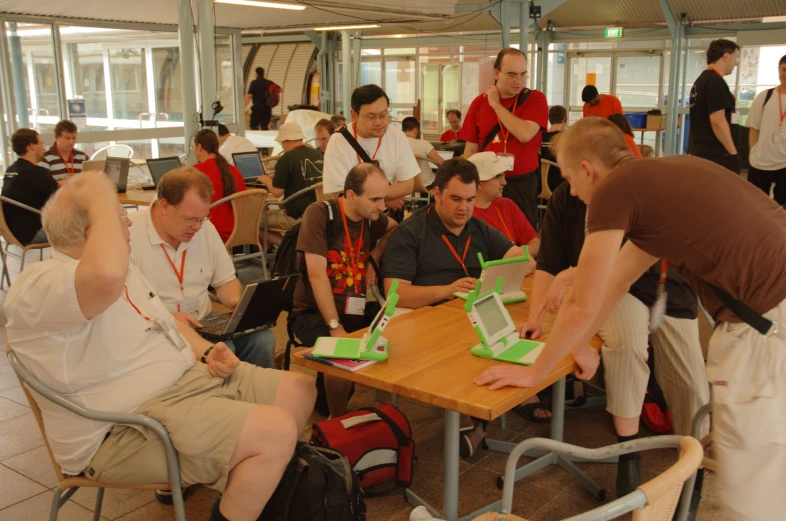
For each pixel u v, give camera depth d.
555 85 14.93
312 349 2.27
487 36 15.30
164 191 2.77
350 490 2.18
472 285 3.00
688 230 1.79
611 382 2.57
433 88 16.70
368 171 3.07
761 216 1.80
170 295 2.89
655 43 13.65
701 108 5.14
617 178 1.85
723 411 1.89
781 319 1.79
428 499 2.70
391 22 10.02
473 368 2.13
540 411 3.38
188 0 6.34
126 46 10.34
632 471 2.60
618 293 2.15
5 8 8.54
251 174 7.29
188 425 2.01
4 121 9.27
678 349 2.71
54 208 1.95
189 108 6.52
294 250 3.27
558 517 2.59
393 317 2.68
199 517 2.60
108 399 2.04
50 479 2.86
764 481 1.87
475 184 3.09
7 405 3.56
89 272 1.82
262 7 8.10
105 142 10.18
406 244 3.16
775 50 12.24
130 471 2.01
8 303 1.98
